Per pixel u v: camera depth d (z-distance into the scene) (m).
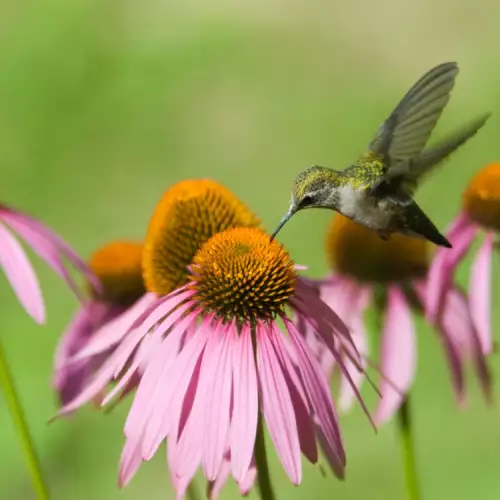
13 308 15.17
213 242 5.25
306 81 21.27
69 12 22.61
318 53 21.98
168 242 5.62
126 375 4.87
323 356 5.31
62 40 22.16
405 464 6.12
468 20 21.89
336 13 22.81
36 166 19.70
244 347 4.96
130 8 23.00
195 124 20.36
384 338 6.92
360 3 22.83
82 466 12.62
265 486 4.85
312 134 19.80
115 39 22.25
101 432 12.84
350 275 7.17
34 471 5.36
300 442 4.84
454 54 21.41
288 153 19.47
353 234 7.11
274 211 17.94
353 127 19.92
